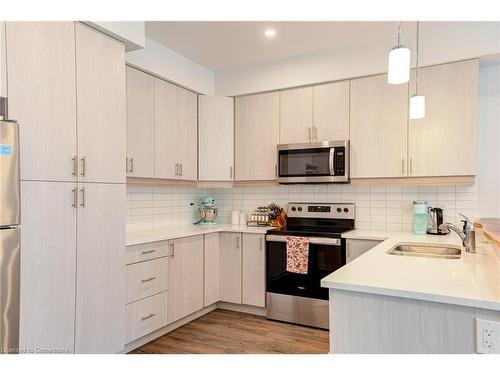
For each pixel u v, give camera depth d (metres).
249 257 3.48
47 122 1.87
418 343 1.29
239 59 3.60
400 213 3.35
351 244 3.02
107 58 2.25
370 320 1.37
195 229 3.55
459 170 2.82
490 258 1.88
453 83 2.84
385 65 3.09
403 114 3.04
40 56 1.85
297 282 3.22
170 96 3.37
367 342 1.37
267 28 2.89
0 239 1.55
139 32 2.44
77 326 2.02
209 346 2.75
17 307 1.61
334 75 3.32
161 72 3.21
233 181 3.91
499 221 2.28
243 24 2.81
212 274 3.54
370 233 3.12
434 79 2.91
